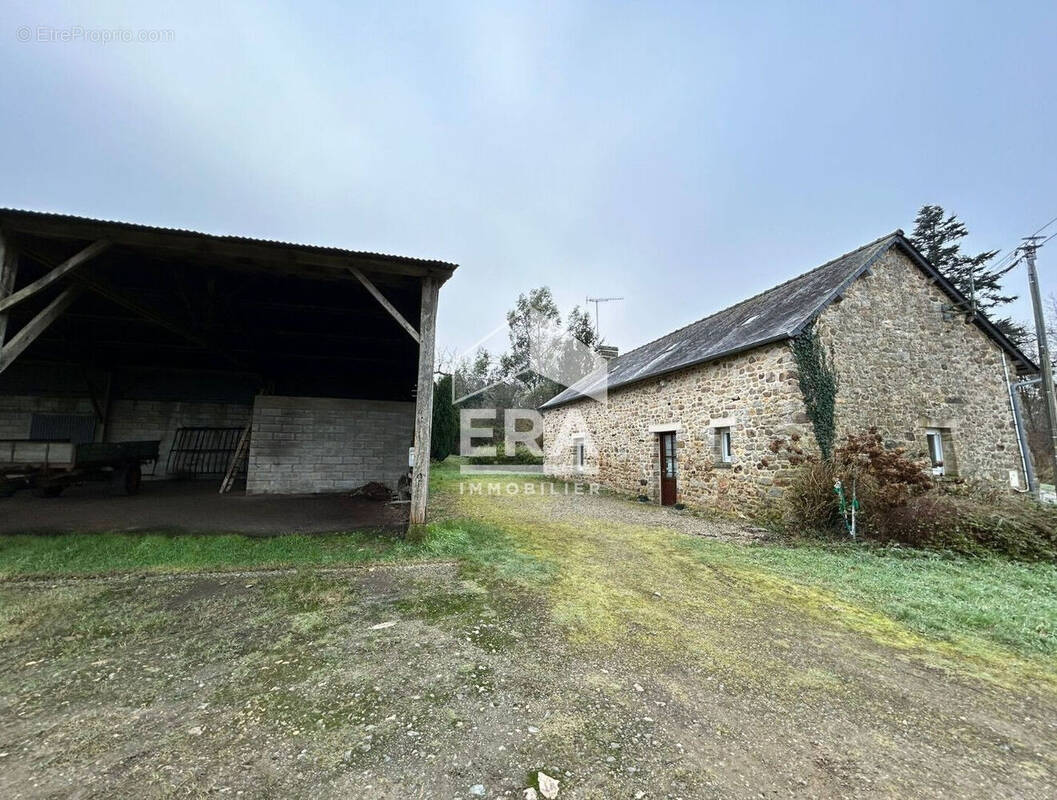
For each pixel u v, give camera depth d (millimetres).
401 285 5332
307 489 8305
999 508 5172
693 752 1690
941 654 2600
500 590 3510
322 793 1435
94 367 9312
